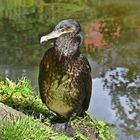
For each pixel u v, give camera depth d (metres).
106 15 28.48
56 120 8.90
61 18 27.36
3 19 26.72
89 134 9.19
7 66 18.38
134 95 15.38
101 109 13.73
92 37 23.86
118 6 30.50
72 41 8.10
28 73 17.20
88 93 8.55
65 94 8.11
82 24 26.30
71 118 8.49
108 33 24.77
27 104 9.53
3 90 10.04
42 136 7.79
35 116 8.98
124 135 12.03
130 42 23.17
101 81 16.97
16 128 7.56
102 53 21.38
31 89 10.57
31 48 21.20
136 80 17.34
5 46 21.47
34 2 31.23
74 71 8.09
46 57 8.13
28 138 7.60
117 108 14.00
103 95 15.09
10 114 7.98
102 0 31.98
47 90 8.14
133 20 27.28
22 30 24.19
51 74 8.07
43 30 24.23
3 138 7.41
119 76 17.91
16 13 28.25
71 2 31.45
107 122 12.88
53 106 8.29
